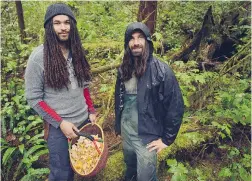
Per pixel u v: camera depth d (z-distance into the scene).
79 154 2.66
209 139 3.57
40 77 2.36
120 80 2.60
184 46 4.76
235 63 4.09
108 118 3.88
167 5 6.46
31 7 5.72
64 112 2.50
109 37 5.42
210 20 4.66
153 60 2.45
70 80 2.47
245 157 3.39
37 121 3.43
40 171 3.02
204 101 3.99
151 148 2.56
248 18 5.07
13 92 3.88
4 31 4.89
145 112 2.48
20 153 3.36
